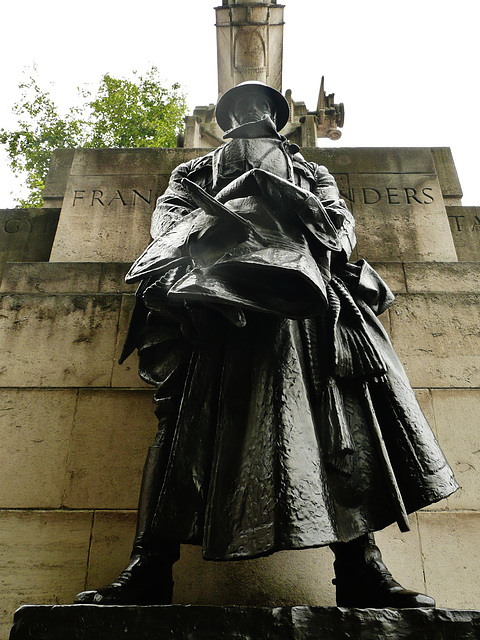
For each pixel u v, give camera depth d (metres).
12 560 4.01
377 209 6.00
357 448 3.22
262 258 3.07
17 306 5.03
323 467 3.05
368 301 3.87
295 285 3.18
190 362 3.51
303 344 3.40
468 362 4.81
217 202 3.20
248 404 3.22
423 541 4.09
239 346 3.39
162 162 6.32
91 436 4.46
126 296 5.05
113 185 6.16
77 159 6.34
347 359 3.34
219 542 2.92
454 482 3.22
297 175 4.25
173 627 2.67
